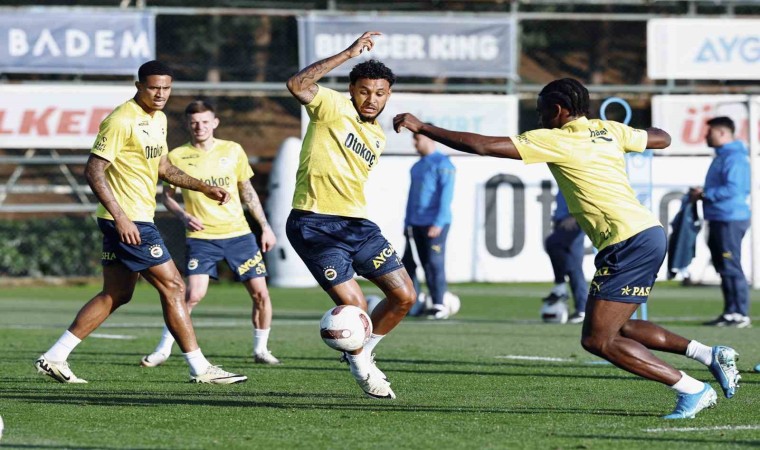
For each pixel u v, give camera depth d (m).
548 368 25.92
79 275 62.66
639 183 33.12
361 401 20.52
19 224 62.12
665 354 29.61
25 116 55.03
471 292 56.75
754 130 53.78
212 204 27.31
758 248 58.12
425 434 16.83
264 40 80.94
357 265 20.56
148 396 21.12
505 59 57.72
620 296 17.97
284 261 59.78
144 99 22.00
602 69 81.44
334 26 56.50
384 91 20.11
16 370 25.41
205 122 27.34
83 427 17.48
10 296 54.47
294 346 31.59
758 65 59.09
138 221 22.11
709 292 57.25
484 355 28.94
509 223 59.44
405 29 57.00
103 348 30.66
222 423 17.92
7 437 16.53
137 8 57.00
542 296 54.47
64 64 55.25
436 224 41.62
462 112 57.62
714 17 62.78
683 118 58.62
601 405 20.00
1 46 54.78
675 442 16.12
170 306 22.70
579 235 40.25
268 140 74.06
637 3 58.56
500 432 17.02
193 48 79.94
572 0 58.06
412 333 35.97
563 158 17.97
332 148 20.08
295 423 17.91
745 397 21.09
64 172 59.84
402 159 57.75
